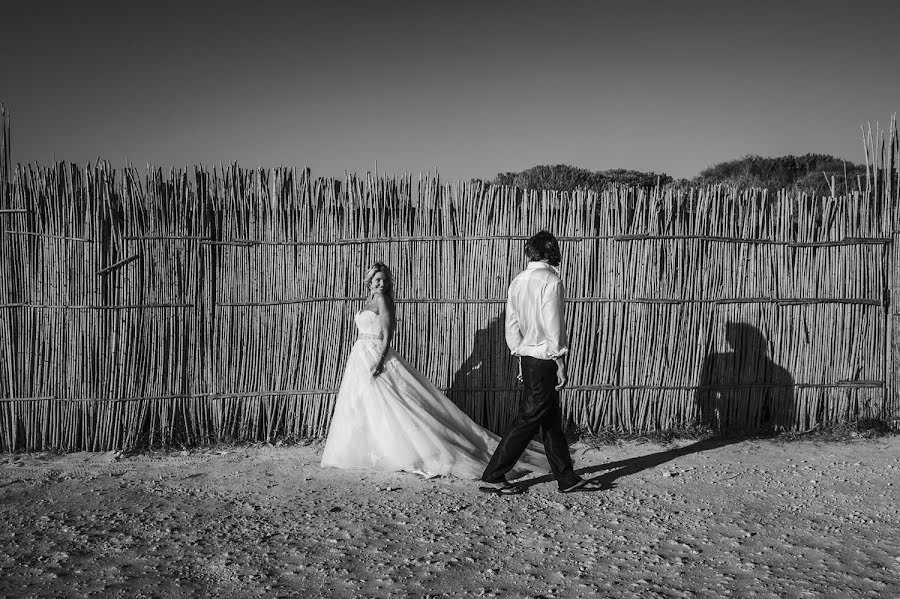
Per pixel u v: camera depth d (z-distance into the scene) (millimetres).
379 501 5129
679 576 3826
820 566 3939
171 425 6621
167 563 4020
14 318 6430
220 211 6648
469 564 4012
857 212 7113
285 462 6121
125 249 6508
